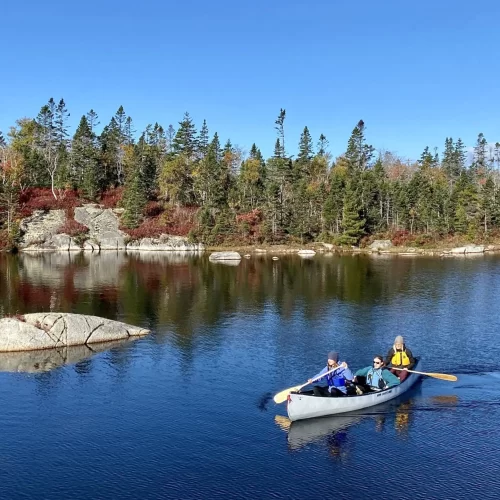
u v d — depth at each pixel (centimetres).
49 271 5188
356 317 3006
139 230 8662
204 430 1483
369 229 9150
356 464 1291
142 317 2992
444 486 1191
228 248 8462
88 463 1298
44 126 10938
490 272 5225
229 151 12225
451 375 1786
